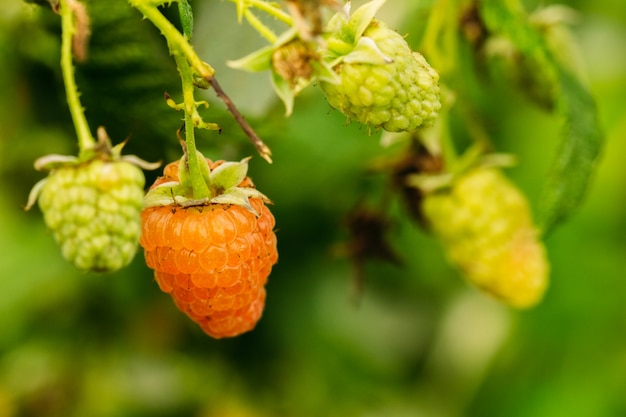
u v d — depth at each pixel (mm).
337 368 348
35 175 323
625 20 371
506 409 367
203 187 245
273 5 240
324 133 327
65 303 339
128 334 341
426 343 363
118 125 285
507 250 303
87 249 224
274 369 344
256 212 246
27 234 343
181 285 246
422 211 310
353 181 336
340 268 349
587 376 371
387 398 353
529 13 315
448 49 301
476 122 306
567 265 372
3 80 304
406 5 310
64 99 300
